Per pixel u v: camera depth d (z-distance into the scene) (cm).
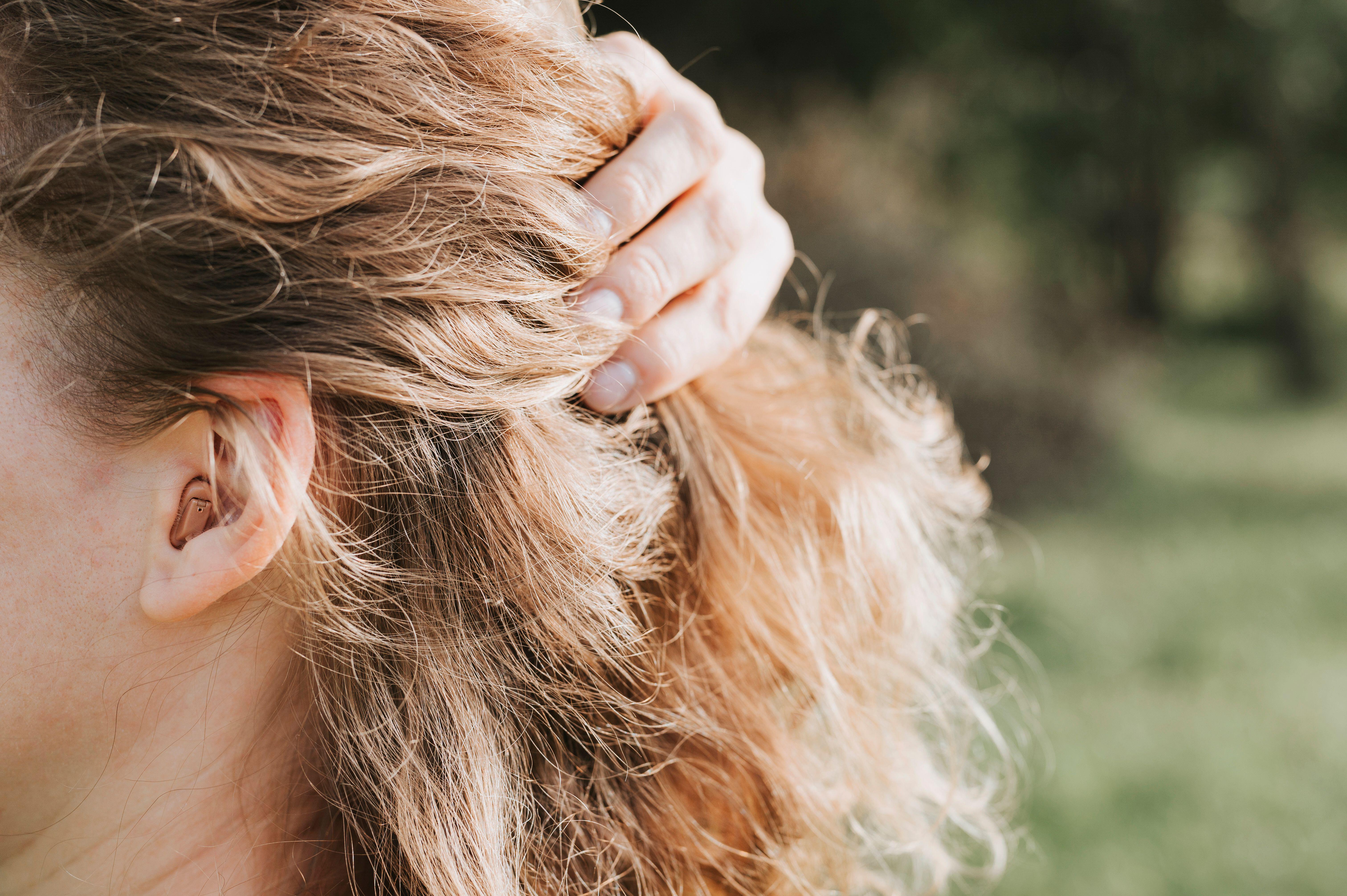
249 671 53
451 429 53
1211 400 663
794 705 62
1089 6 514
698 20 372
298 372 50
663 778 59
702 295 59
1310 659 256
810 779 63
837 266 392
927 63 452
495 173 53
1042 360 418
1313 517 387
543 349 54
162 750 52
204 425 51
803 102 428
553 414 56
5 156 50
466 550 54
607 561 56
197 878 54
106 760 52
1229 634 270
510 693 55
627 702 57
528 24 54
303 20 51
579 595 55
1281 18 563
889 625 65
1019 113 575
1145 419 499
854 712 64
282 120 50
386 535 53
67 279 50
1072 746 209
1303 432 567
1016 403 396
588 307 56
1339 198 678
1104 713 224
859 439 68
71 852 53
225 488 51
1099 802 190
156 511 51
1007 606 278
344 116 51
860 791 64
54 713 51
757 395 64
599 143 56
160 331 50
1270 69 581
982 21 485
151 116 49
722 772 60
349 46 51
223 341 50
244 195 49
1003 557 334
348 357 51
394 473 53
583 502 56
